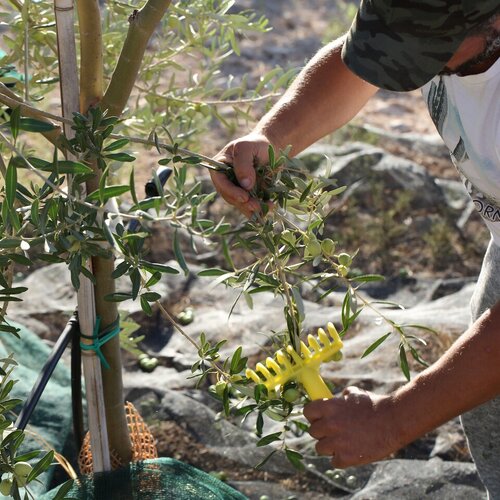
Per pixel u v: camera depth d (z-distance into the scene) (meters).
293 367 1.82
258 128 2.16
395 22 1.59
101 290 2.07
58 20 1.87
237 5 7.92
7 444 1.74
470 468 3.05
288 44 7.41
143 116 2.62
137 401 3.44
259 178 1.88
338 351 1.84
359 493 3.02
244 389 1.88
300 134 2.20
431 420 1.75
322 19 8.09
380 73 1.63
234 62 6.87
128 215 1.63
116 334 2.13
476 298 2.34
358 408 1.78
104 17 2.57
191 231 1.64
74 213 1.61
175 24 2.51
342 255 1.85
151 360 3.75
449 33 1.57
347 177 5.12
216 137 5.67
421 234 4.86
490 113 1.76
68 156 1.91
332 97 2.22
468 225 4.95
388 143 5.71
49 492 2.08
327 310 4.07
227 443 3.27
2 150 2.25
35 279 4.15
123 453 2.27
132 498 2.07
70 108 1.93
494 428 2.29
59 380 3.18
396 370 3.61
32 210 1.57
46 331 3.82
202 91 2.64
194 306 4.12
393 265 4.64
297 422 1.91
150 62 2.60
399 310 4.11
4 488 1.81
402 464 3.11
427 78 1.62
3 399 1.80
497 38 1.64
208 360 1.92
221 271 1.79
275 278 1.88
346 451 1.76
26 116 1.89
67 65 1.90
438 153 5.67
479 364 1.69
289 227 1.96
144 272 1.87
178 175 1.64
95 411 2.12
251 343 3.82
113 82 1.94
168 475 2.12
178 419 3.34
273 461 3.17
